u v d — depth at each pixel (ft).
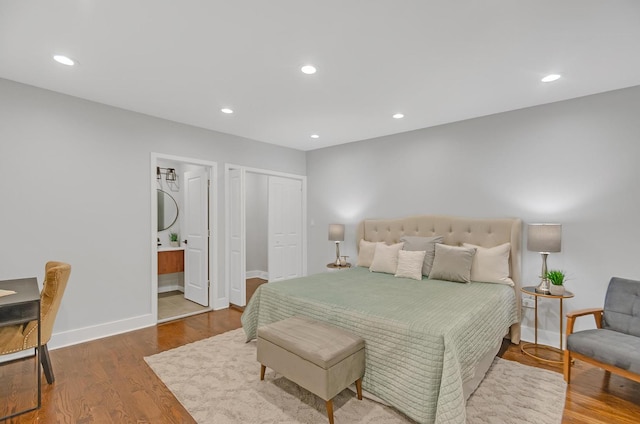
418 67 8.11
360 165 15.84
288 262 17.94
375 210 15.25
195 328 11.75
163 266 15.47
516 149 11.19
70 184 10.12
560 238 9.40
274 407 6.86
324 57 7.62
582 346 7.44
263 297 10.11
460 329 6.47
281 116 12.03
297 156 17.94
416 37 6.75
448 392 5.58
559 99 10.21
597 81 8.84
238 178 14.93
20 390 7.52
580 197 9.96
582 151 9.94
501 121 11.52
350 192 16.25
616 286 8.39
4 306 6.44
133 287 11.52
